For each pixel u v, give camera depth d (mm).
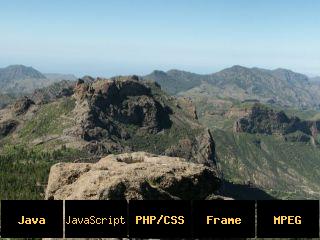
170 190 98250
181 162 109250
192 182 102500
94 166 105250
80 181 95250
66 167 104812
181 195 100000
